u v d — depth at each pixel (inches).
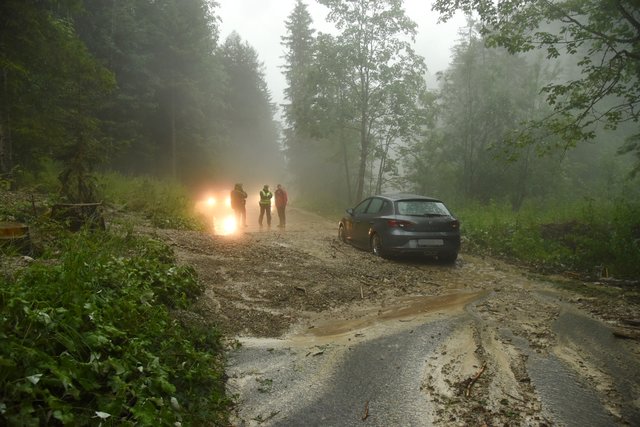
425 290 273.9
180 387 129.6
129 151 1028.5
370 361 165.2
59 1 535.2
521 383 148.1
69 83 547.2
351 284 277.1
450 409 131.0
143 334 138.4
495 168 1017.5
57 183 494.6
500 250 436.8
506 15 414.6
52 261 183.5
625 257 340.8
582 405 133.9
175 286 198.4
